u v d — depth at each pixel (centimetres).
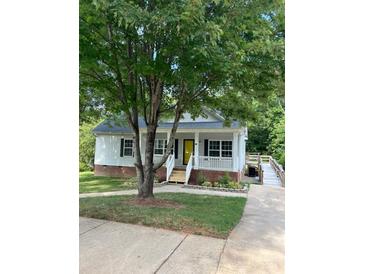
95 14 481
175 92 786
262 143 2952
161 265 327
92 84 630
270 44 500
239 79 593
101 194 895
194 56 464
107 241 405
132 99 677
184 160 1530
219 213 606
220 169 1277
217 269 322
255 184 1284
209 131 1296
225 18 501
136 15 401
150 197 751
